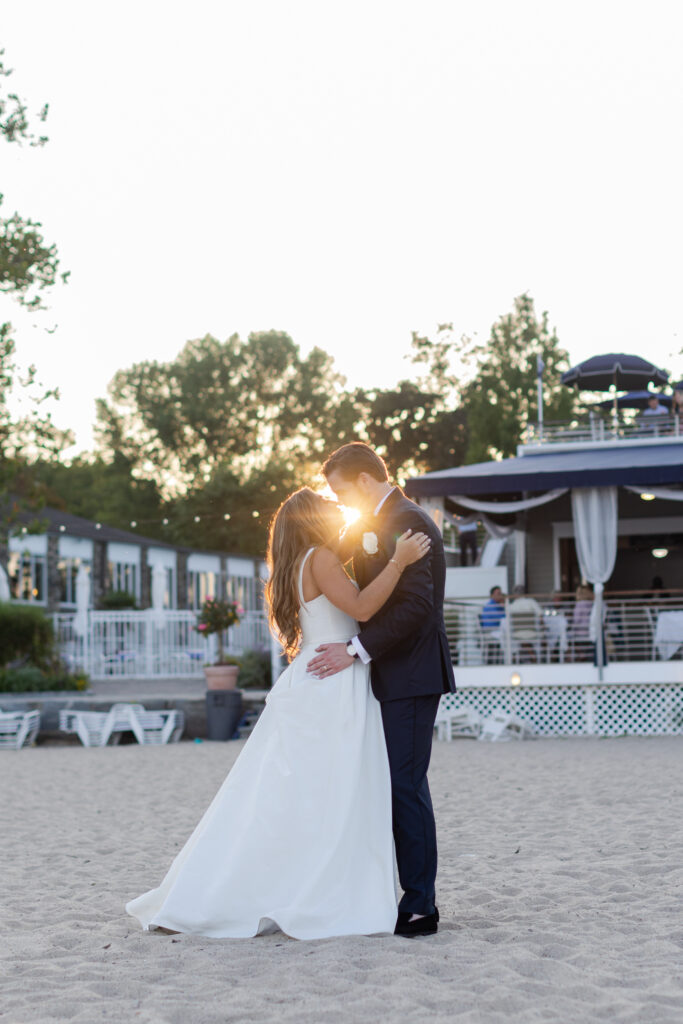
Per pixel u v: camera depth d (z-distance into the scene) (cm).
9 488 2339
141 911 505
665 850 704
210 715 1955
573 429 2405
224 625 2042
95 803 1091
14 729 1886
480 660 1909
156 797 1123
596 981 397
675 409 2312
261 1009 363
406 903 470
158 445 7481
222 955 439
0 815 1014
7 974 430
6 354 2161
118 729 1912
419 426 6906
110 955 450
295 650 503
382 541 482
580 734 1805
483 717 1802
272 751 479
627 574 2323
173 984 403
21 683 2222
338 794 470
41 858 773
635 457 1975
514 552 2458
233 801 485
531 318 5528
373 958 422
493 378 5453
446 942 454
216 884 474
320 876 465
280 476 6544
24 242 2170
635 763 1296
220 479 6506
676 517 2214
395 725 476
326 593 482
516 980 392
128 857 766
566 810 924
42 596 3478
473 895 571
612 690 1808
